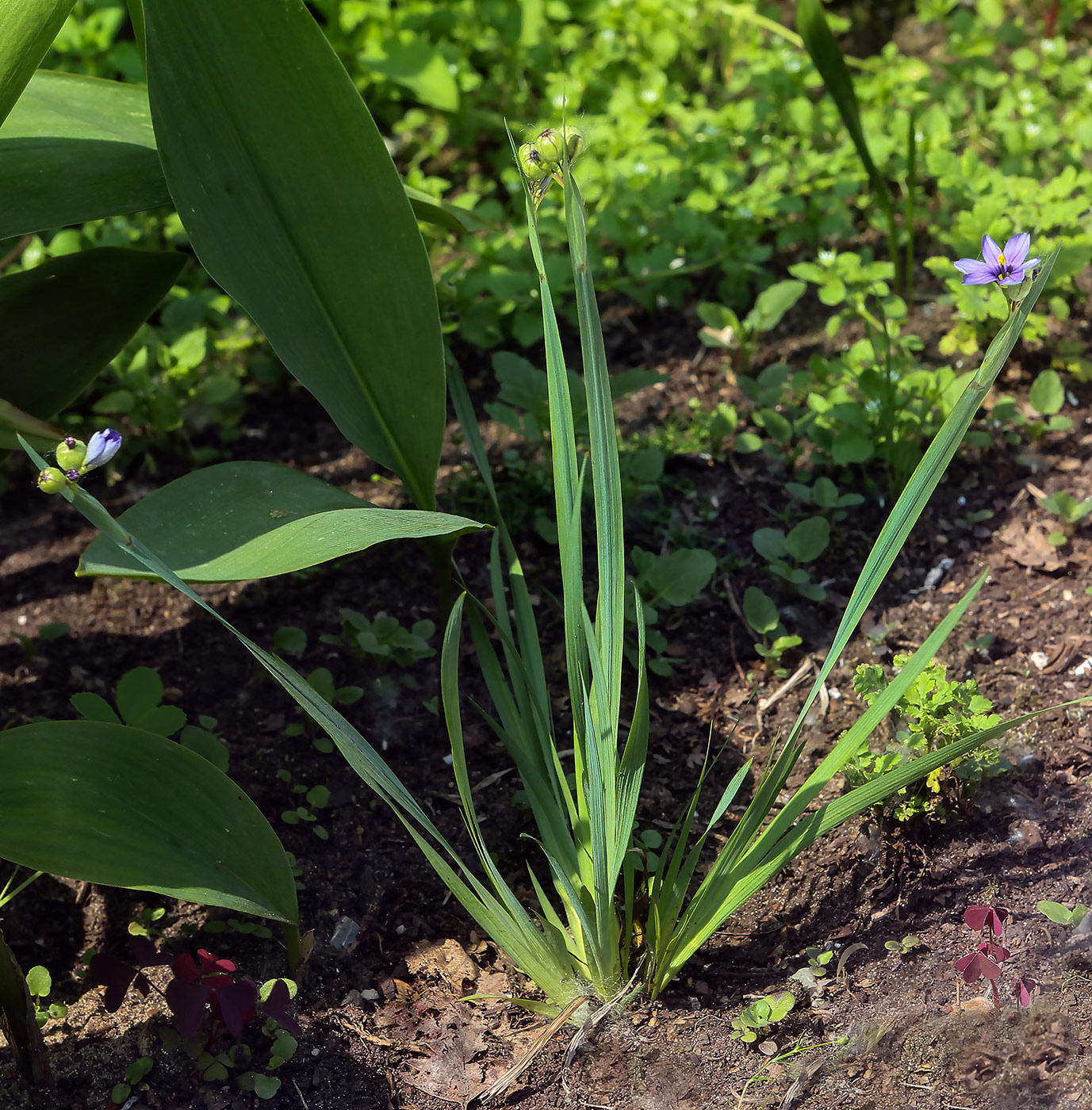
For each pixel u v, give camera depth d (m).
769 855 0.49
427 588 0.65
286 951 0.53
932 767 0.48
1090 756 0.56
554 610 0.64
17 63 0.49
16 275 0.56
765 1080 0.49
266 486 0.51
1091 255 0.67
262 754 0.59
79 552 0.67
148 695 0.56
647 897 0.54
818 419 0.67
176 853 0.47
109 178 0.55
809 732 0.59
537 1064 0.50
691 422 0.71
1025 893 0.53
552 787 0.52
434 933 0.54
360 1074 0.50
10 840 0.46
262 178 0.52
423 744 0.60
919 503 0.46
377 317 0.53
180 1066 0.50
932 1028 0.49
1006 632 0.61
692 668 0.62
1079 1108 0.47
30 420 0.47
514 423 0.66
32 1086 0.49
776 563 0.63
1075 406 0.69
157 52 0.50
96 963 0.50
